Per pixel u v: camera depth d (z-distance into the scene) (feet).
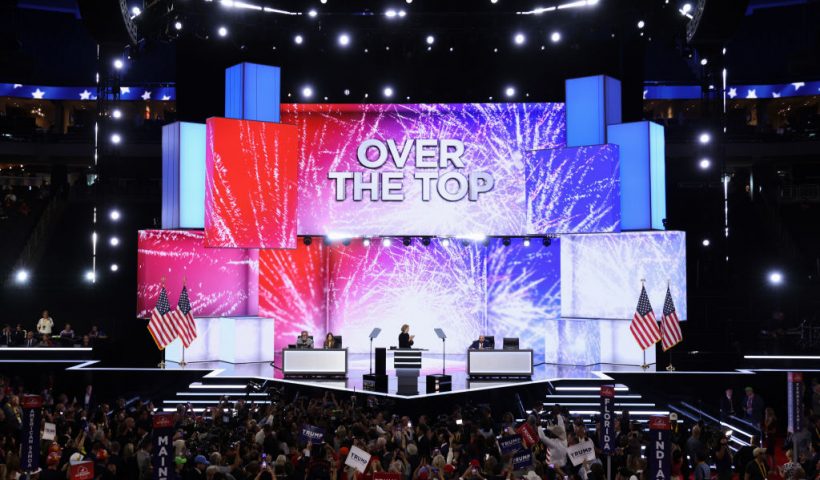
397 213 115.65
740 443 84.94
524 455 46.98
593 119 109.81
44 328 115.65
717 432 66.39
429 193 115.44
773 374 100.48
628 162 107.86
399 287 119.85
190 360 108.68
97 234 128.06
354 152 116.06
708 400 99.55
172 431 43.96
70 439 53.78
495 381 95.45
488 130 115.65
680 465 62.90
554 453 55.31
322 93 142.10
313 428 53.72
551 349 109.81
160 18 108.99
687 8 106.83
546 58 138.92
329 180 115.75
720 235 145.59
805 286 129.80
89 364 105.09
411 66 141.38
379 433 57.98
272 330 110.42
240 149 106.01
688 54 114.52
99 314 128.88
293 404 70.79
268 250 118.32
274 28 113.29
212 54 135.64
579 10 110.11
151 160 159.22
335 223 115.55
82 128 161.89
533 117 115.24
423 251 119.65
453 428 63.98
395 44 123.65
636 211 107.24
